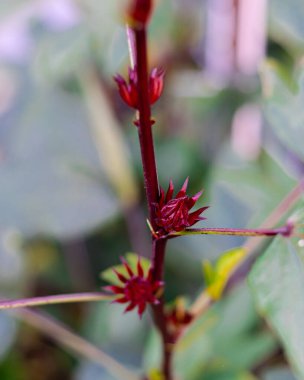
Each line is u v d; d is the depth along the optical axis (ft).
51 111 2.36
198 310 1.45
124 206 2.23
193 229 1.16
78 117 2.32
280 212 1.49
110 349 2.06
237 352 1.90
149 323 2.09
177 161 2.49
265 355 1.97
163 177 2.47
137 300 1.26
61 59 2.05
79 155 2.21
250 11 2.35
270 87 1.47
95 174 2.15
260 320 1.96
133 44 1.04
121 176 2.18
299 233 1.19
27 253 2.43
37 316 1.78
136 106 1.09
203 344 1.84
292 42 1.85
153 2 0.91
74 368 2.30
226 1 2.39
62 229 2.01
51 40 2.10
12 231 2.02
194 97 2.59
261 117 2.25
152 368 1.67
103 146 2.22
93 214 2.03
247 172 2.07
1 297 2.05
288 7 1.72
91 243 2.51
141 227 2.37
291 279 1.18
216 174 2.11
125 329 2.09
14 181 2.04
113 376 1.87
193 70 2.77
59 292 2.45
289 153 2.22
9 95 2.45
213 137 2.55
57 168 2.08
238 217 2.02
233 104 2.53
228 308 1.99
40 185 2.04
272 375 1.83
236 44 2.47
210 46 2.58
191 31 2.75
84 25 2.01
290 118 1.45
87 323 2.20
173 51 2.73
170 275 2.26
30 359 2.33
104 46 2.00
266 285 1.19
